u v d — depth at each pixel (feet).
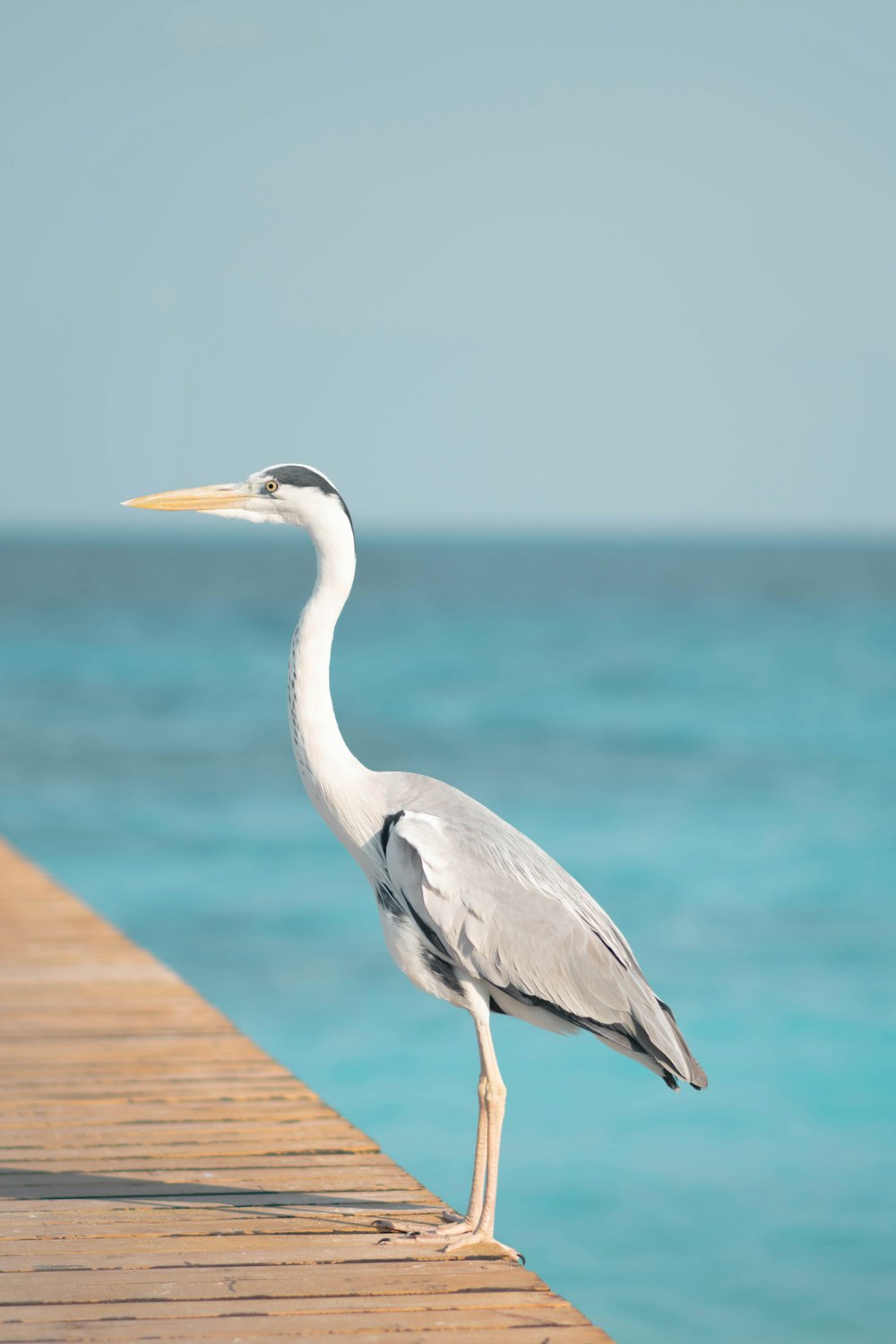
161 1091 23.20
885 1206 31.14
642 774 106.83
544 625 243.60
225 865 74.43
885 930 58.90
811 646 205.87
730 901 64.69
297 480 18.15
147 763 111.55
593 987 16.38
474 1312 14.98
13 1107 22.34
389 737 126.62
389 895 17.48
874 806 92.58
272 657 187.01
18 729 129.08
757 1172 33.17
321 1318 14.80
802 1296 26.71
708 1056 42.57
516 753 117.91
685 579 443.32
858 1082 39.88
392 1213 17.74
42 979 31.83
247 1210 17.87
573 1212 30.86
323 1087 39.42
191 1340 14.26
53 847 80.43
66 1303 15.10
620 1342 25.27
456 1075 40.45
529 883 16.75
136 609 271.28
